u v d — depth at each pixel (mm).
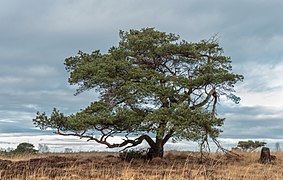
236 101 20062
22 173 12906
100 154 23422
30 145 26672
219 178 12953
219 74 18344
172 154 21656
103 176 12758
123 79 18734
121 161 17922
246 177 13070
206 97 19469
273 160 20234
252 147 30125
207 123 17281
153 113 17234
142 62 20359
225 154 21219
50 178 12305
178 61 19641
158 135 17000
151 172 14133
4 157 20828
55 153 24875
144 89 17609
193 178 12703
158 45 19938
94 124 16859
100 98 18844
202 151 18453
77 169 14109
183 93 18734
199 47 20109
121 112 17109
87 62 19656
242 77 19047
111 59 18875
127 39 20391
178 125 16656
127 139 19047
